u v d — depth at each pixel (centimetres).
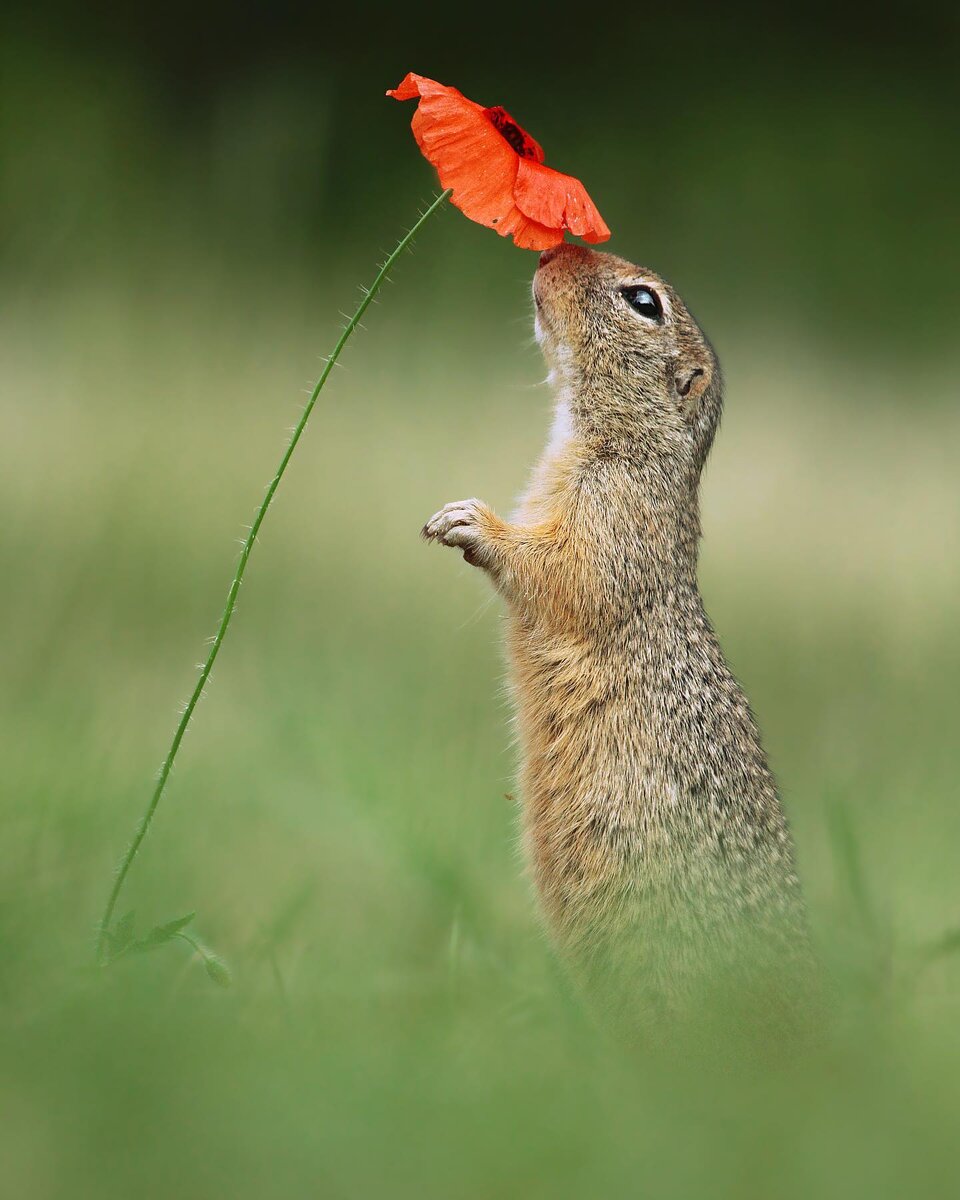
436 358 2127
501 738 1318
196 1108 387
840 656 1619
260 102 1995
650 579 888
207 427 1823
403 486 1775
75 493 1647
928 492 2083
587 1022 752
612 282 946
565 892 852
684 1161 372
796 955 818
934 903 1041
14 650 1345
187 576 1545
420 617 1553
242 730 1250
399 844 995
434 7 3494
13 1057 429
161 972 718
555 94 3572
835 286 3066
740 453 2156
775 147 3425
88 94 2773
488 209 784
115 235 2278
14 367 1925
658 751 852
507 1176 361
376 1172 359
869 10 3809
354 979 777
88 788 981
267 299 2202
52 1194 341
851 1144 376
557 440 955
